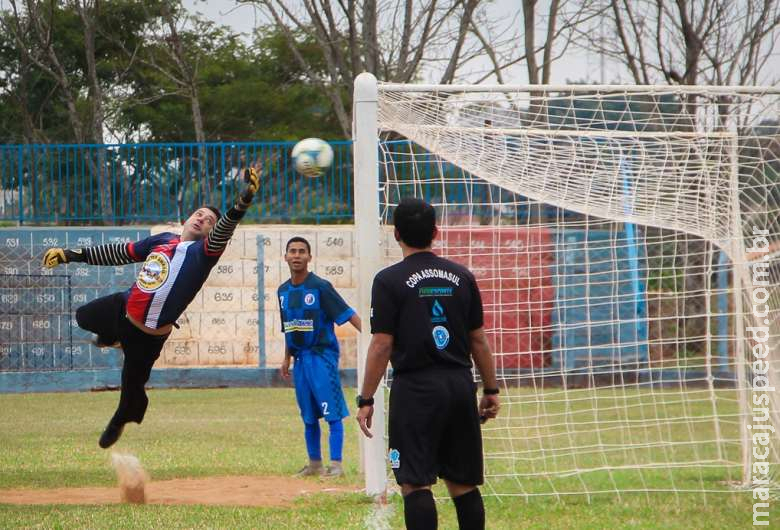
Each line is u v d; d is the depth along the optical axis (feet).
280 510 83.10
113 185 244.42
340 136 420.36
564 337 158.61
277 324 238.27
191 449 131.85
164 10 324.60
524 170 108.78
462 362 62.75
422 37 307.78
